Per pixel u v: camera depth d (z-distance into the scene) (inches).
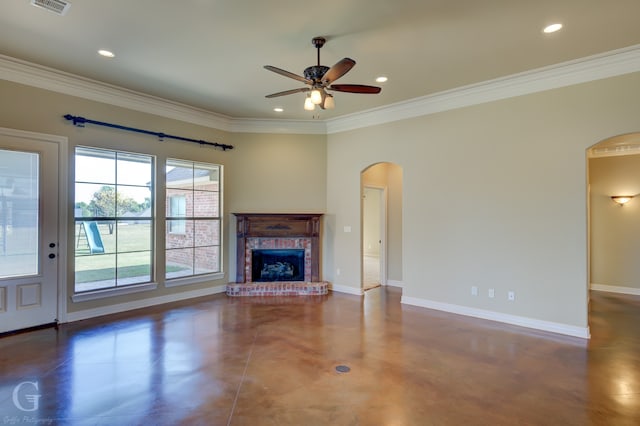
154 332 158.4
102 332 157.6
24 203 158.2
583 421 92.3
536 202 166.4
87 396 103.4
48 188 164.9
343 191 243.9
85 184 178.5
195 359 129.4
